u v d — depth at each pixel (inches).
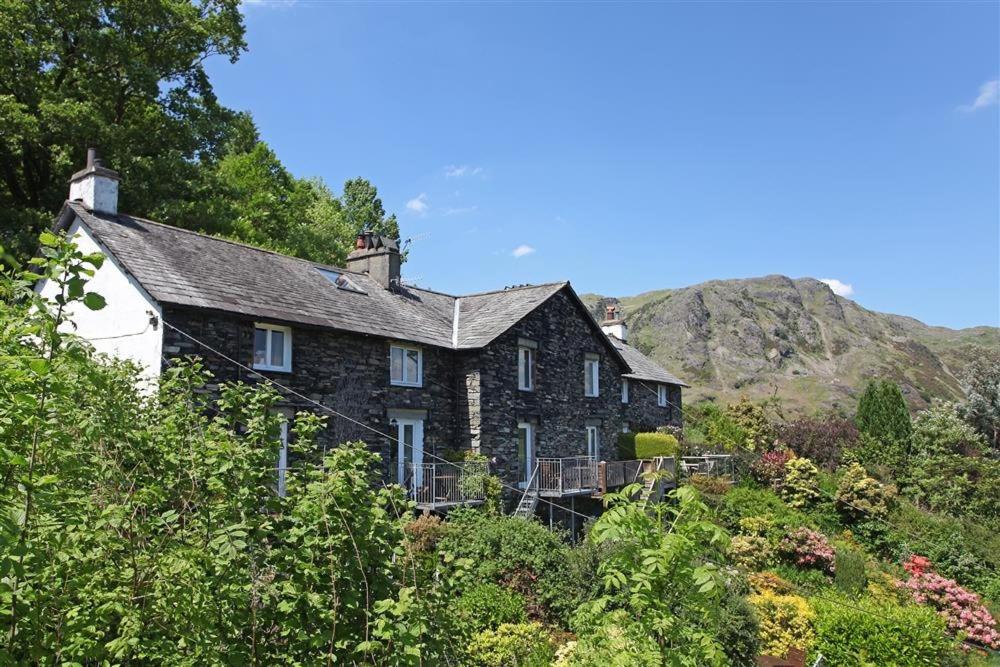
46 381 166.1
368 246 958.4
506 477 889.5
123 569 195.8
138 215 976.9
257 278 713.6
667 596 252.7
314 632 214.7
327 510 219.9
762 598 660.7
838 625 607.2
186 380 275.9
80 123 885.2
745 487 1099.9
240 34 1162.0
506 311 952.9
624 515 242.5
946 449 1291.8
